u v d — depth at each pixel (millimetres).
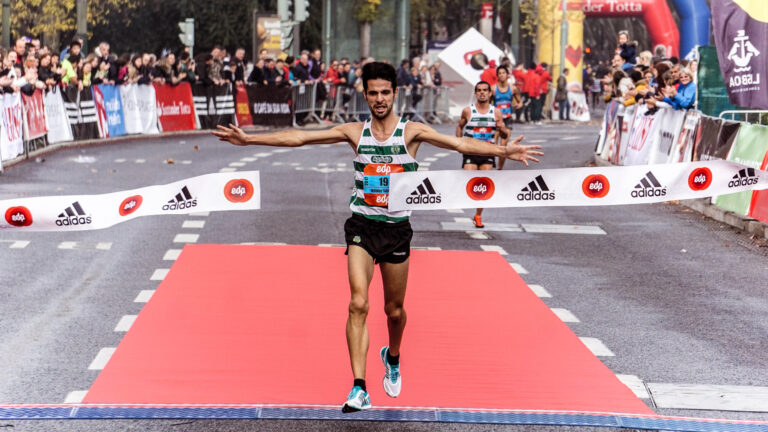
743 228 13812
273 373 6945
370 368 7168
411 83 37188
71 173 18141
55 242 11930
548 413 6258
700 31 44625
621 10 45406
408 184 6238
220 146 24984
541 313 8930
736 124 14055
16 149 19344
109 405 6258
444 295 9562
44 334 7926
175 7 50719
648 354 7719
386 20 48812
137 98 27016
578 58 44438
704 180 7008
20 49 20016
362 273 6102
